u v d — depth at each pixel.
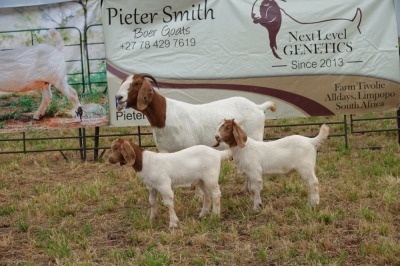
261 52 11.09
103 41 11.13
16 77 11.27
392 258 5.94
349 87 11.27
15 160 12.15
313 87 11.23
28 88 11.30
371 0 11.12
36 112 11.35
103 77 11.20
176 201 8.34
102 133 14.73
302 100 11.24
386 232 6.75
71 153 12.70
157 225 7.43
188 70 11.08
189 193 8.95
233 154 7.65
